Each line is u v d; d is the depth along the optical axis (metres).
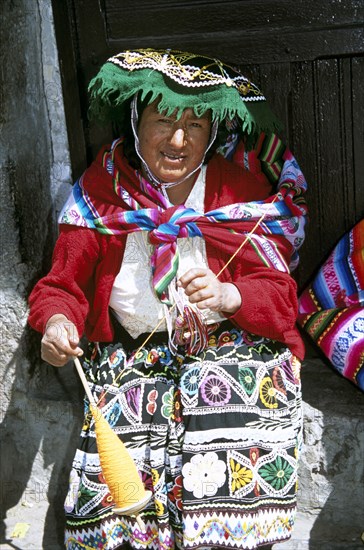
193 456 2.19
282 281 2.27
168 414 2.26
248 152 2.52
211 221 2.28
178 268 2.29
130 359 2.31
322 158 2.88
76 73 2.82
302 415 2.55
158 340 2.30
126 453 2.06
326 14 2.73
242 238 2.29
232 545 2.19
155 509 2.29
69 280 2.29
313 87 2.82
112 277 2.29
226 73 2.24
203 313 2.25
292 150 2.88
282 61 2.79
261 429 2.24
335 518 2.67
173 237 2.25
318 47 2.76
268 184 2.55
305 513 2.70
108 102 2.33
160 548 2.27
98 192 2.32
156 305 2.28
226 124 2.38
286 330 2.26
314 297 2.78
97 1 2.74
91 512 2.28
